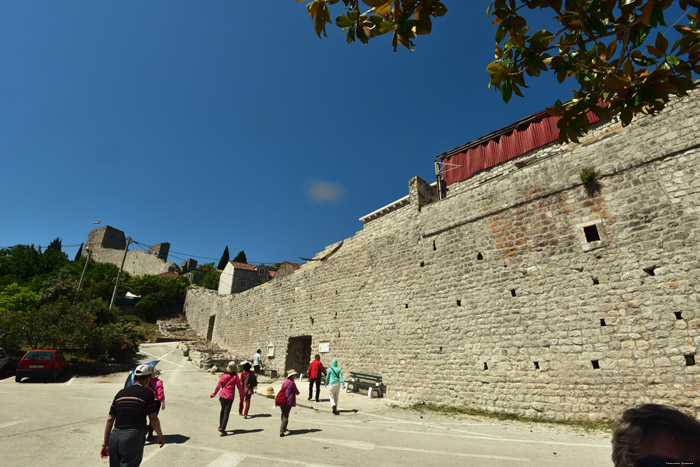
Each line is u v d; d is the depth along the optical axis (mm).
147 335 33188
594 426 8820
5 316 18766
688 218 8812
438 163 18062
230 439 7414
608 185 10273
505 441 7680
